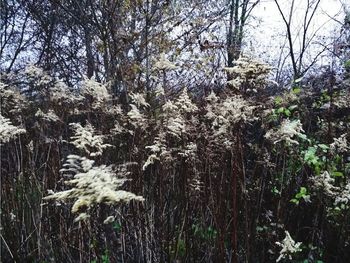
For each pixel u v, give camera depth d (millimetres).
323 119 4387
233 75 3535
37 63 8281
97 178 1377
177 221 3158
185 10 6426
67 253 2984
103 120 3996
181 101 3334
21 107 4238
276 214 3250
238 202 2945
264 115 3301
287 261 3008
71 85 7762
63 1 6730
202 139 3170
